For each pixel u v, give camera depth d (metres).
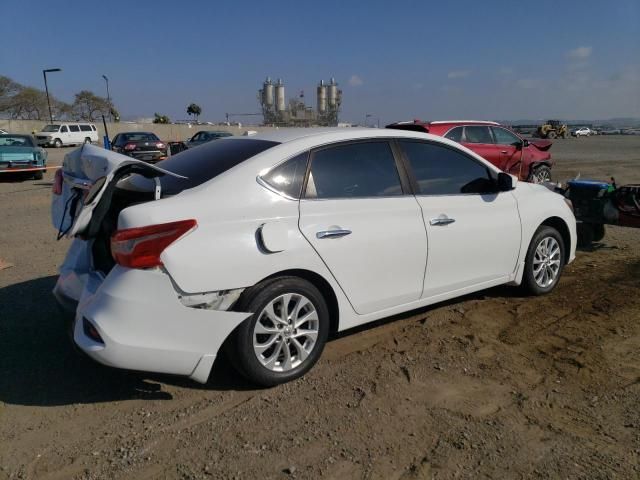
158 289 3.03
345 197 3.75
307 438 2.96
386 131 4.14
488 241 4.52
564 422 3.12
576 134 63.34
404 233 3.94
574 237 5.44
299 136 3.79
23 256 6.75
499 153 11.70
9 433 3.03
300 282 3.49
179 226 3.08
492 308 4.88
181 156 4.13
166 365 3.13
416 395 3.41
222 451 2.86
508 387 3.51
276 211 3.42
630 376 3.64
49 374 3.69
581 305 4.94
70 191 3.76
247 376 3.41
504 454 2.83
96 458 2.81
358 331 4.39
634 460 2.77
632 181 14.67
